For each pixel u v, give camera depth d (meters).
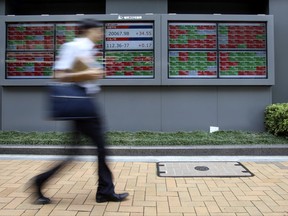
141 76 8.77
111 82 8.66
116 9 9.27
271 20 8.81
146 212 4.20
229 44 8.87
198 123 8.87
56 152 7.21
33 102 8.91
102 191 4.50
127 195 4.66
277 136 8.10
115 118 8.84
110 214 4.13
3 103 8.92
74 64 4.14
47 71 8.84
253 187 5.21
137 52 8.79
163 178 5.69
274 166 6.46
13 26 8.88
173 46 8.81
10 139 7.73
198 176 5.80
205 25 8.84
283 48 9.42
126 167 6.38
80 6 10.07
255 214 4.16
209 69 8.84
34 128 8.88
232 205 4.46
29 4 10.09
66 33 8.82
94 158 6.87
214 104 8.88
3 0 9.36
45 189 5.05
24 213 4.13
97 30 4.39
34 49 8.86
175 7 10.09
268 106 8.73
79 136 4.32
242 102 8.91
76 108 4.11
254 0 9.97
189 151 7.18
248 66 8.88
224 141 7.56
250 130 8.89
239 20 8.78
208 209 4.32
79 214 4.12
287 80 9.41
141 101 8.85
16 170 6.09
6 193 4.85
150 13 9.15
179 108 8.86
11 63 8.87
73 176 5.74
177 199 4.68
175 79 8.70
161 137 7.98
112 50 8.79
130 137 7.99
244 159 6.95
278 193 4.93
